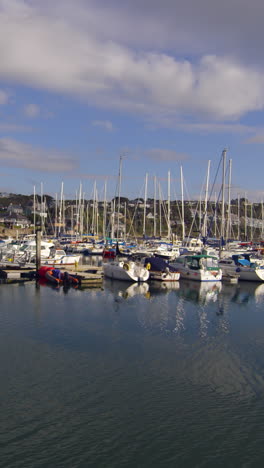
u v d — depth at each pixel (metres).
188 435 14.46
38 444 13.68
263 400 17.05
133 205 170.75
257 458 13.38
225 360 21.45
